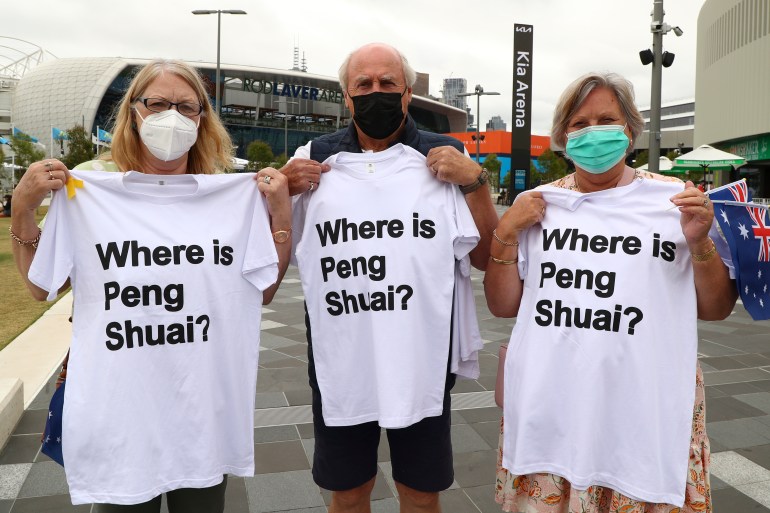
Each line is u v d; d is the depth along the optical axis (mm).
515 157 17406
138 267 1903
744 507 2834
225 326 2004
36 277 1841
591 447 1882
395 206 2121
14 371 4938
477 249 2270
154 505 1951
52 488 2971
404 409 2043
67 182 1899
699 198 1752
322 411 2219
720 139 28062
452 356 2211
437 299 2125
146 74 2010
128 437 1850
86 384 1838
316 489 3004
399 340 2072
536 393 1954
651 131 11500
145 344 1895
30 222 1860
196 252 1975
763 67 23844
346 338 2135
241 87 84125
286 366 5191
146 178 1986
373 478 2346
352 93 2150
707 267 1844
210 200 2049
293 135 91812
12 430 3633
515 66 17094
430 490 2225
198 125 2098
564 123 2043
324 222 2146
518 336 2053
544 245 2020
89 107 75438
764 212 1908
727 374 4898
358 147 2279
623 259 1912
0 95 98062
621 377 1882
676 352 1874
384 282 2086
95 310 1883
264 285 2041
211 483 1945
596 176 2035
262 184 2041
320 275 2162
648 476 1846
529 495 2029
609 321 1889
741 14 25734
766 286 1882
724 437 3615
